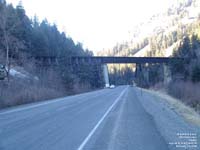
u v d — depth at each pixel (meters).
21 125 15.86
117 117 19.91
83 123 16.89
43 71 62.25
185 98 49.75
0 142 11.32
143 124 16.64
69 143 11.25
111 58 97.56
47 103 33.25
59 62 80.56
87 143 11.29
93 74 122.31
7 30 45.59
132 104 32.09
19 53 56.19
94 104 31.69
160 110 26.64
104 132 13.88
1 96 30.58
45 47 92.62
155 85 117.69
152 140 12.03
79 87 82.06
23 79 51.47
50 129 14.59
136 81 140.75
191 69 83.00
